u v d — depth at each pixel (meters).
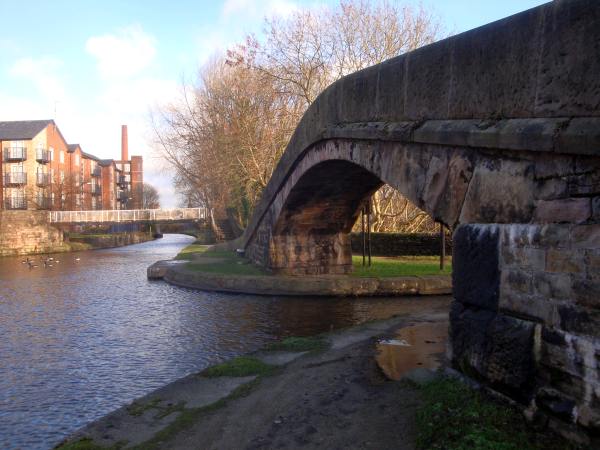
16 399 7.73
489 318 4.69
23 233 38.16
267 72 27.70
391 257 22.88
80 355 10.01
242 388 6.27
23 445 6.21
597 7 3.62
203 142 33.78
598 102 3.61
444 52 5.52
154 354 9.92
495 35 4.70
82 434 5.21
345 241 17.08
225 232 42.81
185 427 5.22
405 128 6.13
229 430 5.08
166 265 22.03
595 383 3.60
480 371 4.75
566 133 3.74
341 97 8.71
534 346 4.12
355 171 11.70
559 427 3.84
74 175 57.53
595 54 3.63
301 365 7.00
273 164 29.66
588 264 3.69
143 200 92.25
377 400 5.36
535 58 4.21
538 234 4.14
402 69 6.46
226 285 16.72
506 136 4.36
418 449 4.11
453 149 5.45
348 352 7.50
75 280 21.58
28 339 11.35
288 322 12.05
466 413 4.27
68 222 44.16
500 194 4.67
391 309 13.20
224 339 10.77
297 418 5.20
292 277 16.08
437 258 22.14
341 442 4.55
